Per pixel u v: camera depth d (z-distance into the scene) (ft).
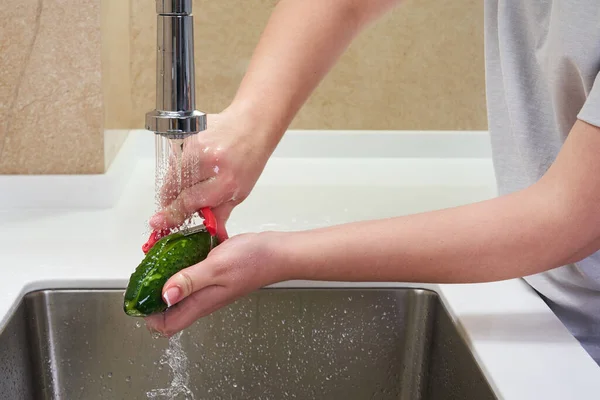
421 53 4.70
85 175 3.83
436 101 4.80
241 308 3.05
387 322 3.07
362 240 2.37
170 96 2.09
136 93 4.66
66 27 3.65
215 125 2.68
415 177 4.54
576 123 2.21
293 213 3.83
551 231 2.26
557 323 2.65
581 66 2.44
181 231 2.46
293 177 4.44
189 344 3.05
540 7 2.70
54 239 3.37
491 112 3.10
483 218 2.32
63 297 2.96
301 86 2.87
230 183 2.67
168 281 2.25
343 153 4.86
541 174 2.86
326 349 3.09
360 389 3.10
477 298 2.84
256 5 4.53
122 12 4.29
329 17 2.88
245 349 3.08
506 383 2.25
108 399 3.05
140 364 3.05
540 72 2.80
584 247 2.30
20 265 3.06
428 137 4.86
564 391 2.23
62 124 3.77
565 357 2.42
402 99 4.79
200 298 2.35
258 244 2.36
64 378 3.00
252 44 4.59
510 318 2.68
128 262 3.13
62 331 2.98
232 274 2.32
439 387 2.84
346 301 3.06
